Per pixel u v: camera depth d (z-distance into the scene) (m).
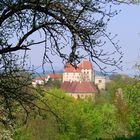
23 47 10.59
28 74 11.08
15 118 11.46
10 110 11.30
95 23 10.75
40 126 61.69
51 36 11.08
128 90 36.91
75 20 10.69
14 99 10.98
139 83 35.97
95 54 10.84
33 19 10.69
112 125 83.38
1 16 10.28
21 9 10.25
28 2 10.23
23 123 11.45
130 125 42.12
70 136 78.50
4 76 10.99
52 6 10.62
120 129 75.00
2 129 13.77
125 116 73.06
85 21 10.78
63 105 67.38
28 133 57.09
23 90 11.16
